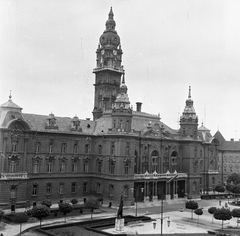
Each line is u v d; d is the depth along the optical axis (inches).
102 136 3976.4
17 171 3410.4
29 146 3555.6
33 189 3580.2
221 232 2659.9
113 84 5152.6
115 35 5241.1
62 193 3809.1
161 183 4244.6
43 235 2390.5
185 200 4357.8
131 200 3789.4
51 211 3157.0
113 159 3806.6
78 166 3978.8
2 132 3294.8
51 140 3740.2
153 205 3924.7
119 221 2586.1
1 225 2650.1
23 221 2420.0
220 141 6786.4
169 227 2819.9
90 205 3132.4
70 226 2704.2
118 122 3848.4
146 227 2785.4
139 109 4714.6
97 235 2434.8
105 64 5191.9
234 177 5551.2
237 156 6501.0
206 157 5236.2
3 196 3223.4
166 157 4456.2
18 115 3437.5
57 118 3973.9
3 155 3272.6
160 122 4741.6
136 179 3890.3
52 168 3742.6
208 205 4062.5
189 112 4717.0
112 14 5285.4
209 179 5211.6
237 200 4431.6
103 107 5032.0
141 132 4175.7
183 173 4517.7
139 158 4111.7
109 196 3816.4
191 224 2977.4
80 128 4023.1
